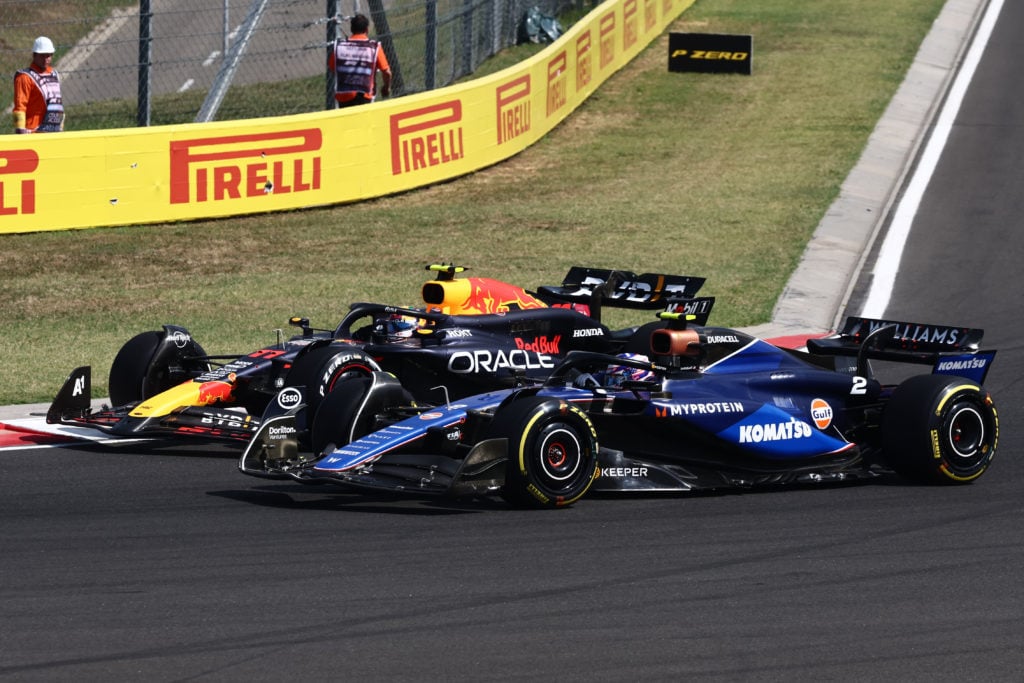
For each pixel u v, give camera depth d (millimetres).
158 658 20984
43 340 49188
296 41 100438
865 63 119562
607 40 109875
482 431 31078
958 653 21469
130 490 32000
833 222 73312
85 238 64938
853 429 34438
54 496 31438
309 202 72688
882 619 23031
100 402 41062
